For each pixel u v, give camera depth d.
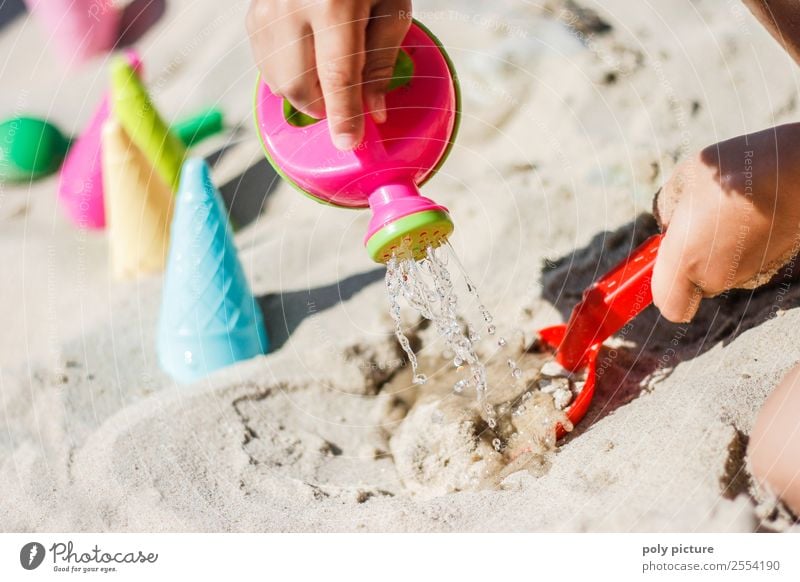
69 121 2.10
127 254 1.74
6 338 1.62
